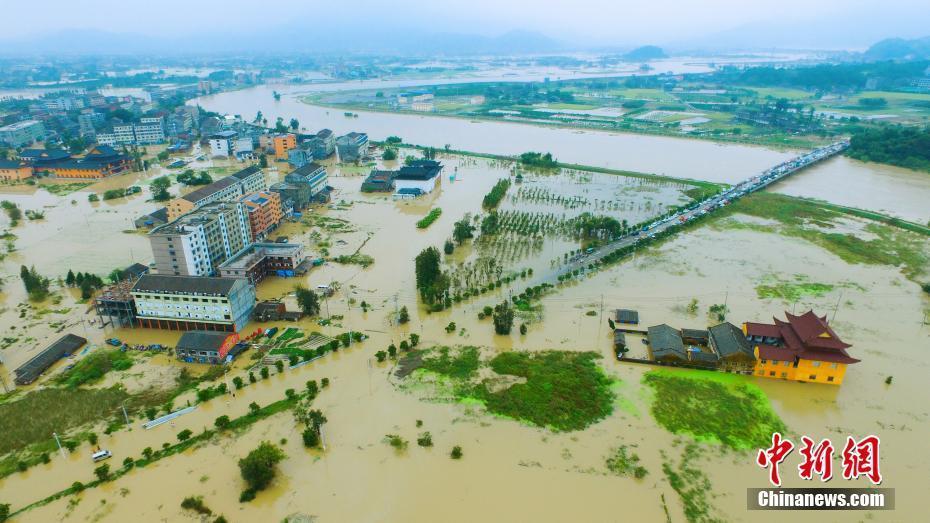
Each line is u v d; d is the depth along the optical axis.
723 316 143.88
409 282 167.50
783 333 125.69
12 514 85.88
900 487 90.00
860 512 85.31
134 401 112.69
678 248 193.12
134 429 104.75
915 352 129.00
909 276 170.50
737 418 106.06
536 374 119.50
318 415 100.00
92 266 181.50
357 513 85.62
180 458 97.06
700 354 122.50
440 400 111.94
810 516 84.50
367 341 134.62
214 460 96.62
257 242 185.25
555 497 88.12
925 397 112.81
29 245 199.75
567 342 133.50
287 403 111.25
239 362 126.06
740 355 118.25
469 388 115.62
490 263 176.88
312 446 99.19
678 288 162.38
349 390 115.38
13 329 141.62
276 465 95.19
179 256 153.75
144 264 182.38
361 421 105.88
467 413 108.06
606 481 91.31
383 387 116.31
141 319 141.25
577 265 179.00
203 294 134.38
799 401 111.38
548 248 194.50
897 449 98.25
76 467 95.69
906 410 108.75
